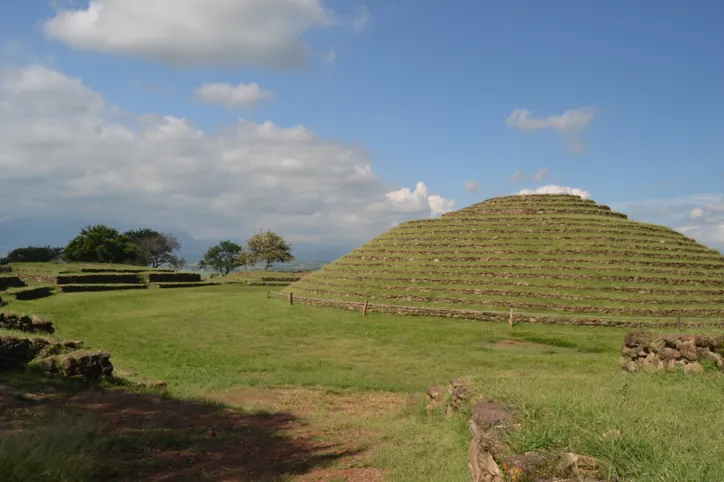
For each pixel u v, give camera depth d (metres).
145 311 41.38
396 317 38.69
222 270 131.50
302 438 11.30
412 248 53.06
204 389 16.80
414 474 8.51
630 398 9.23
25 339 15.53
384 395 17.25
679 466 5.09
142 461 8.81
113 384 15.60
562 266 44.62
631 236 50.16
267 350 26.16
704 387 10.98
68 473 7.30
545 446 5.94
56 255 110.19
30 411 11.01
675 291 40.91
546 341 29.70
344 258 58.19
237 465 9.13
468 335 31.19
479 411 7.76
